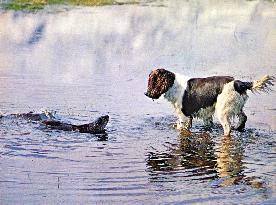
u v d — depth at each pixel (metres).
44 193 10.30
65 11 33.22
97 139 13.38
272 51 23.55
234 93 14.07
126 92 17.53
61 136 13.54
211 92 14.30
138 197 10.14
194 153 12.54
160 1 38.44
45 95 17.02
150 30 28.00
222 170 11.47
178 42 25.39
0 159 11.94
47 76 19.27
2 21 30.02
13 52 22.98
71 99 16.64
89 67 20.75
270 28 28.44
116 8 34.75
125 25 29.11
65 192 10.32
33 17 31.20
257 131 14.22
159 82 14.60
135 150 12.68
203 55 22.92
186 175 11.21
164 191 10.38
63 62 21.41
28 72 19.77
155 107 16.11
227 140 13.52
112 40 25.66
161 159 12.08
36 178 10.95
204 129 14.48
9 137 13.34
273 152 12.62
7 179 10.88
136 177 11.05
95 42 25.16
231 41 25.56
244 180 10.96
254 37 26.38
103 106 16.09
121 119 15.01
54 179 10.90
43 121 14.23
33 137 13.40
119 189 10.47
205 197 10.13
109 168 11.48
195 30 28.06
